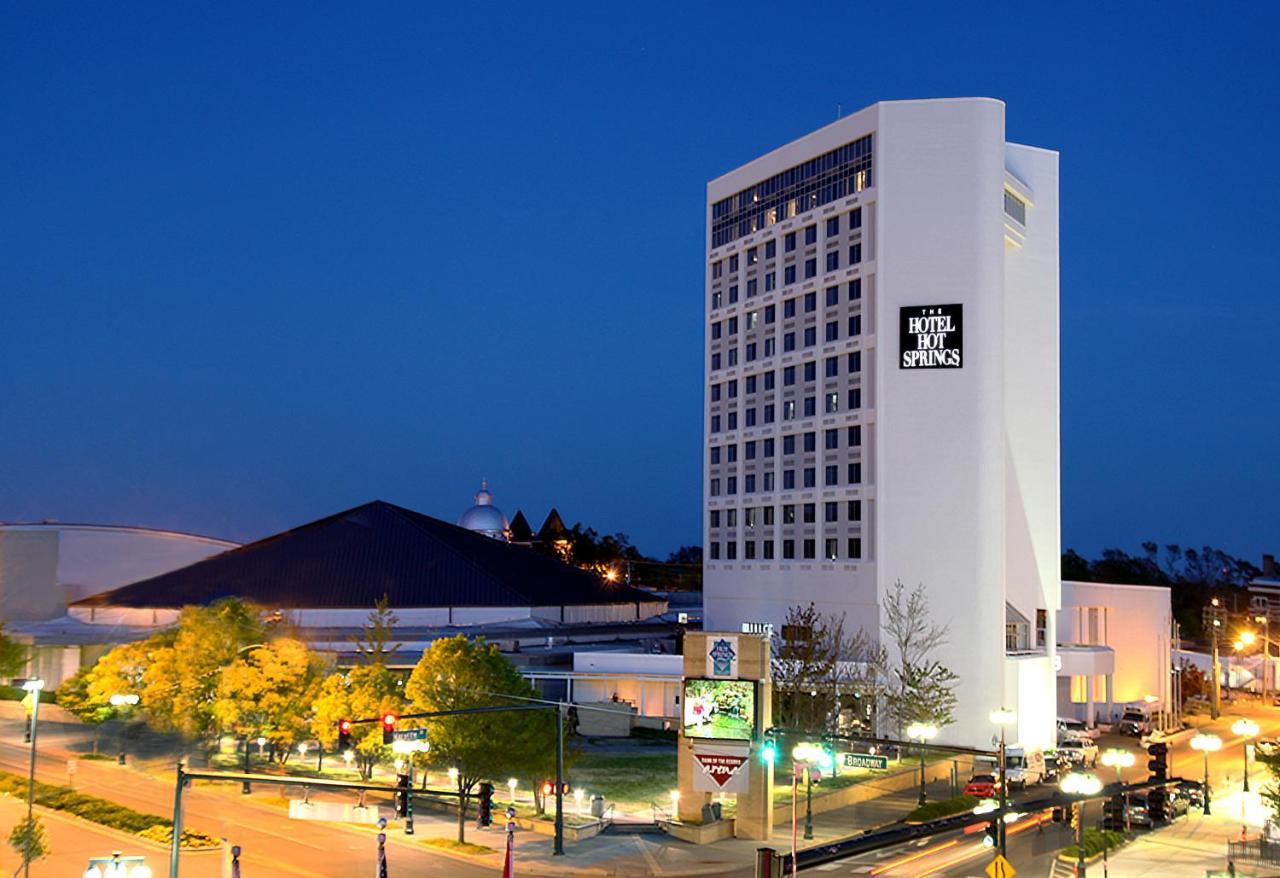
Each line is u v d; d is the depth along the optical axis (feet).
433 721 210.18
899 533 346.95
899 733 309.22
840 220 372.79
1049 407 397.60
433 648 221.66
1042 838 215.51
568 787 239.71
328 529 431.02
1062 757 310.86
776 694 309.22
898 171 355.56
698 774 208.44
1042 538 389.60
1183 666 515.50
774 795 246.06
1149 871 187.52
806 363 380.58
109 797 205.36
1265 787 225.56
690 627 464.65
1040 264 403.54
